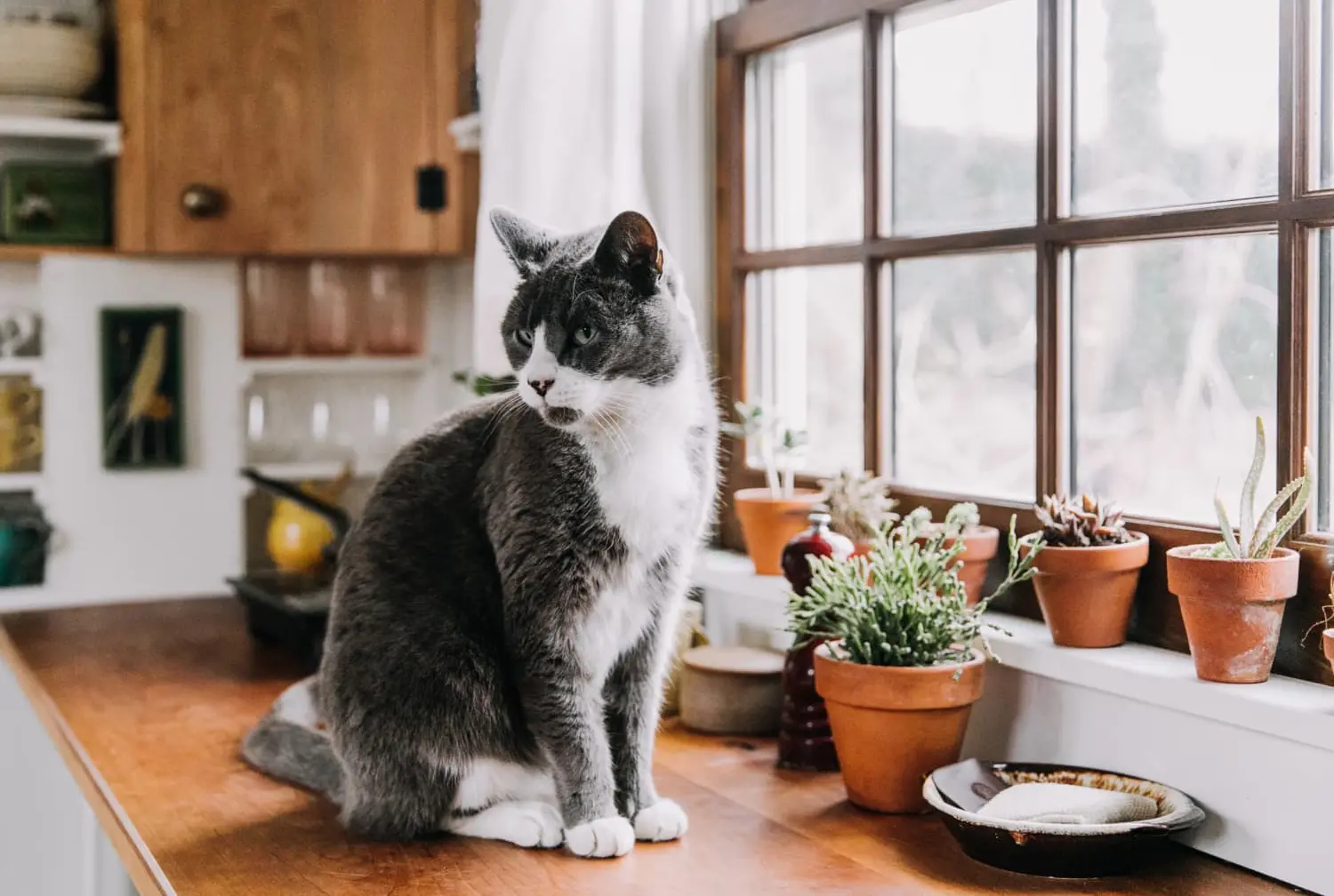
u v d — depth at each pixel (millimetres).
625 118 1785
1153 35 1326
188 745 1554
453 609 1259
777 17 1726
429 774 1252
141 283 2289
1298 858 1074
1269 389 1233
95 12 2365
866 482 1572
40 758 1980
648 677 1315
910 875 1133
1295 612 1168
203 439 2354
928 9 1569
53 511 2275
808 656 1436
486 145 1864
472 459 1301
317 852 1224
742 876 1138
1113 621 1275
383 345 2498
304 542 2139
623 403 1201
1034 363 1447
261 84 2076
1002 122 1484
